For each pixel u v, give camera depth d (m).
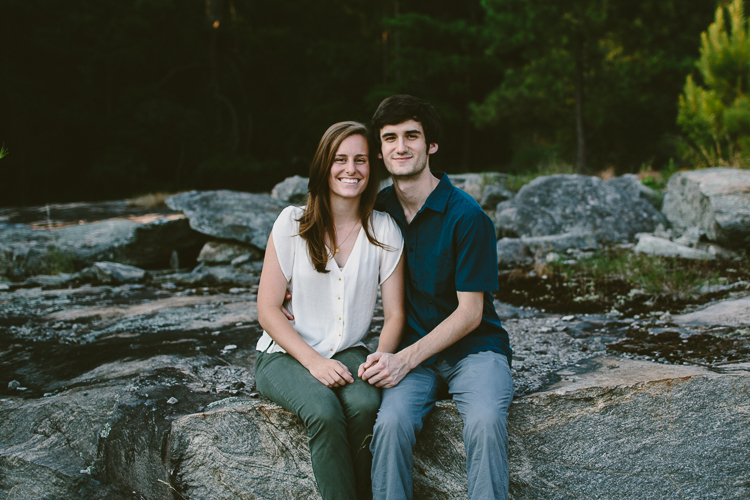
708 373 2.34
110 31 23.77
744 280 4.50
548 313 4.14
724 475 2.16
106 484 2.47
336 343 2.35
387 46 27.92
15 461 2.51
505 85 16.17
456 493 2.23
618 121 15.20
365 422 2.08
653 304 4.10
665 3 13.32
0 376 3.07
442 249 2.27
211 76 26.78
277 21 28.95
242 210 6.88
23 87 21.56
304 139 28.17
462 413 2.08
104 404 2.63
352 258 2.34
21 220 8.76
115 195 23.27
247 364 3.07
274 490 2.32
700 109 8.21
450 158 27.69
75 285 5.55
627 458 2.21
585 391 2.28
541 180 7.39
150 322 3.99
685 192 6.31
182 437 2.39
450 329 2.20
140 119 23.34
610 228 6.68
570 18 13.66
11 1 20.83
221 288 5.43
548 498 2.21
